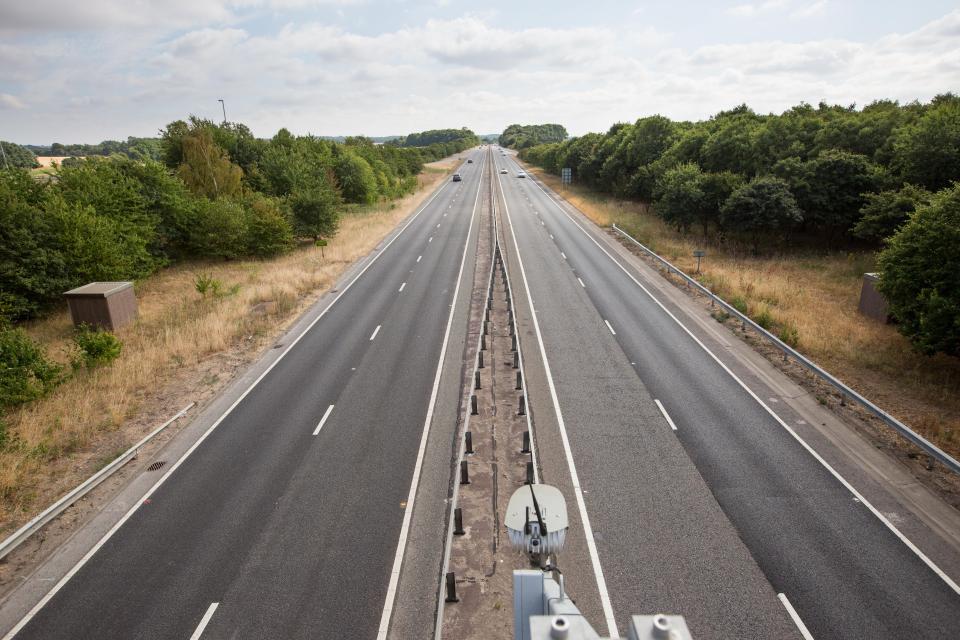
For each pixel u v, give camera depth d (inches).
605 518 475.5
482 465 554.9
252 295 1155.9
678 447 584.1
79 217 1170.0
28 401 701.9
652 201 2258.9
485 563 426.3
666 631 90.9
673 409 665.6
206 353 877.8
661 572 415.5
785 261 1397.6
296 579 418.0
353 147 3459.6
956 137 1270.9
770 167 1695.4
